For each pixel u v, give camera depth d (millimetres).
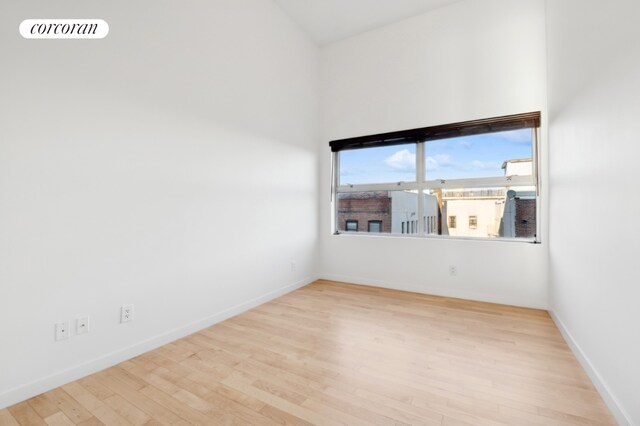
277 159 3525
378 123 3873
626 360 1369
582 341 1964
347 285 3990
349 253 4117
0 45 1576
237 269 2975
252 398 1651
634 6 1293
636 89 1282
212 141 2727
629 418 1335
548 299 2977
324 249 4316
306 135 4039
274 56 3473
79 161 1863
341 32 3988
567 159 2270
